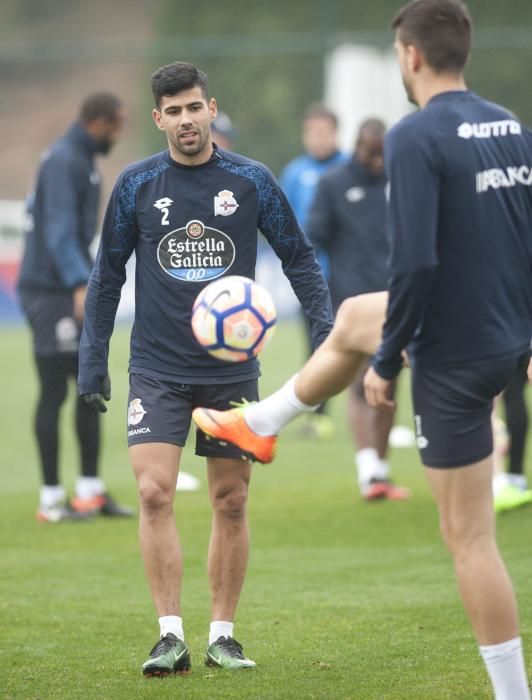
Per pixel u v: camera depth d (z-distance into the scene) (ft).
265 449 49.80
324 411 138.21
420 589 70.28
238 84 255.50
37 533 89.97
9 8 496.23
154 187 55.36
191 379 55.47
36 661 56.49
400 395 160.97
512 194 44.83
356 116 237.45
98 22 496.64
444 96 44.68
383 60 238.89
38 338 93.56
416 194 42.57
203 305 52.85
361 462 99.60
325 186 101.30
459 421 44.29
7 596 70.59
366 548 82.79
